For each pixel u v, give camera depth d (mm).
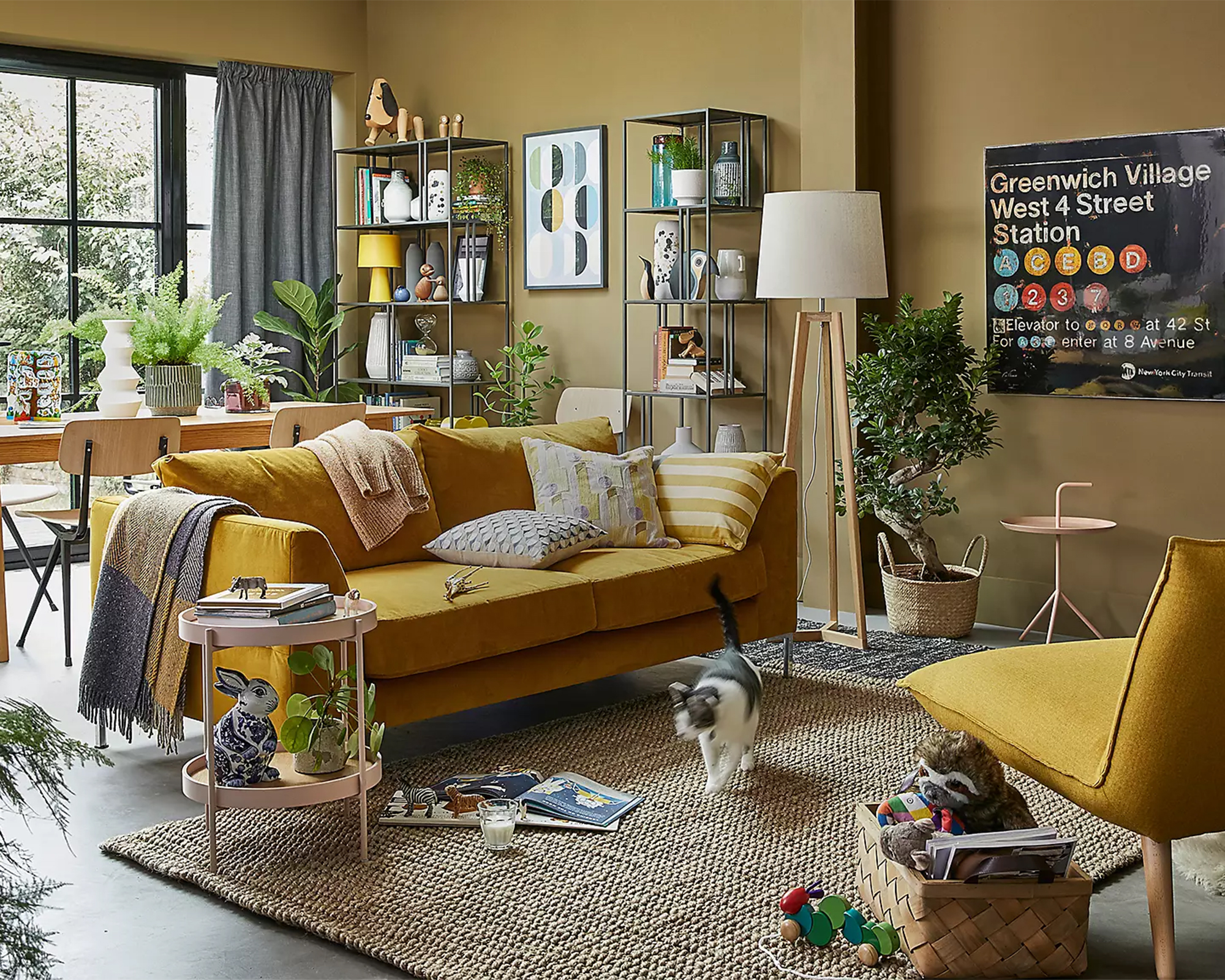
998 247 5023
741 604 4207
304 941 2477
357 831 2965
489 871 2748
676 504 4262
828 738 3674
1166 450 4695
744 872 2750
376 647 3146
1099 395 4812
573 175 6348
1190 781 2244
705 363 5660
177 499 3348
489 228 6746
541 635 3521
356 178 7102
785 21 5523
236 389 5477
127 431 4555
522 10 6516
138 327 5277
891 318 5371
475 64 6758
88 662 3463
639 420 6242
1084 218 4793
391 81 7176
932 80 5176
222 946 2451
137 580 3338
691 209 5695
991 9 4988
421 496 3990
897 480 4918
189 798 2982
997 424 5113
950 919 2264
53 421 4961
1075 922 2295
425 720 3520
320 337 7016
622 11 6102
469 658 3338
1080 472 4910
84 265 6586
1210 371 4547
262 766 2773
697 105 5855
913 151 5258
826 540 5523
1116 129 4711
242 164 6910
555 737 3674
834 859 2820
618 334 6273
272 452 3775
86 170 6543
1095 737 2406
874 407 4844
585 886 2672
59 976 2322
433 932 2463
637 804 3141
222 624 2682
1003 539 5141
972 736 2461
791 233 4504
